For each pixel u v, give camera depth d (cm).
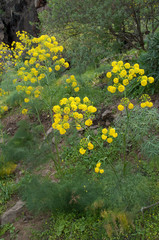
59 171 340
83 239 248
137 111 349
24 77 341
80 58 620
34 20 1259
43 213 294
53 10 572
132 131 340
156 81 418
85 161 349
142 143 323
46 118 514
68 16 555
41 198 280
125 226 239
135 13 527
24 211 304
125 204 251
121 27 552
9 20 1655
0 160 392
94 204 260
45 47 339
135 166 308
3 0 1711
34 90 350
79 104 240
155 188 275
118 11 492
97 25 525
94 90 509
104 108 443
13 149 384
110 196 260
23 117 564
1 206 325
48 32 633
